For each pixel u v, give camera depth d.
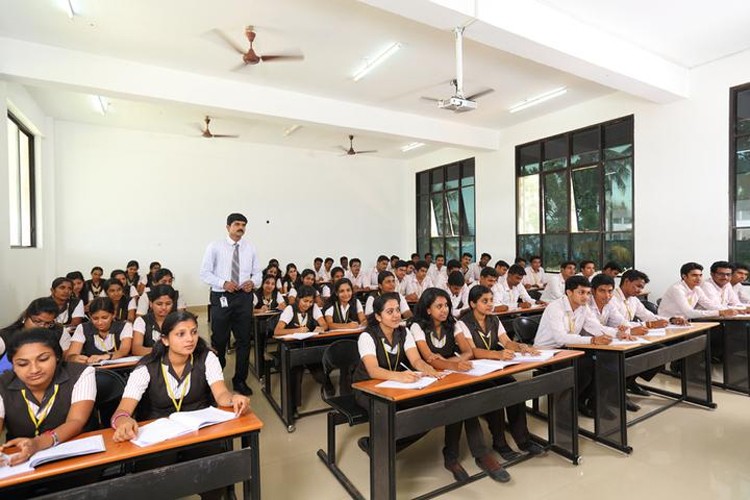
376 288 6.93
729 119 4.74
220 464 1.45
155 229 7.98
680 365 3.43
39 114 6.41
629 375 2.61
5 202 4.49
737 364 3.53
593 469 2.34
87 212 7.45
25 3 3.56
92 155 7.46
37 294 6.27
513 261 7.68
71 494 1.23
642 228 5.64
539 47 3.69
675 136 5.25
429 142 7.22
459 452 2.60
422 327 2.56
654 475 2.26
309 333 3.30
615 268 5.06
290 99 5.69
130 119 7.10
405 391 1.86
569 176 6.65
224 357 3.63
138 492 1.32
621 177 5.96
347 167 9.98
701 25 4.05
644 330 2.96
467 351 2.56
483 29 3.38
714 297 4.14
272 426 3.01
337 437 2.82
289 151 9.28
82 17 3.78
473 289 2.72
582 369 2.93
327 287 5.82
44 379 1.51
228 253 3.62
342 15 3.80
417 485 2.22
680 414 3.09
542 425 2.97
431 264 8.52
